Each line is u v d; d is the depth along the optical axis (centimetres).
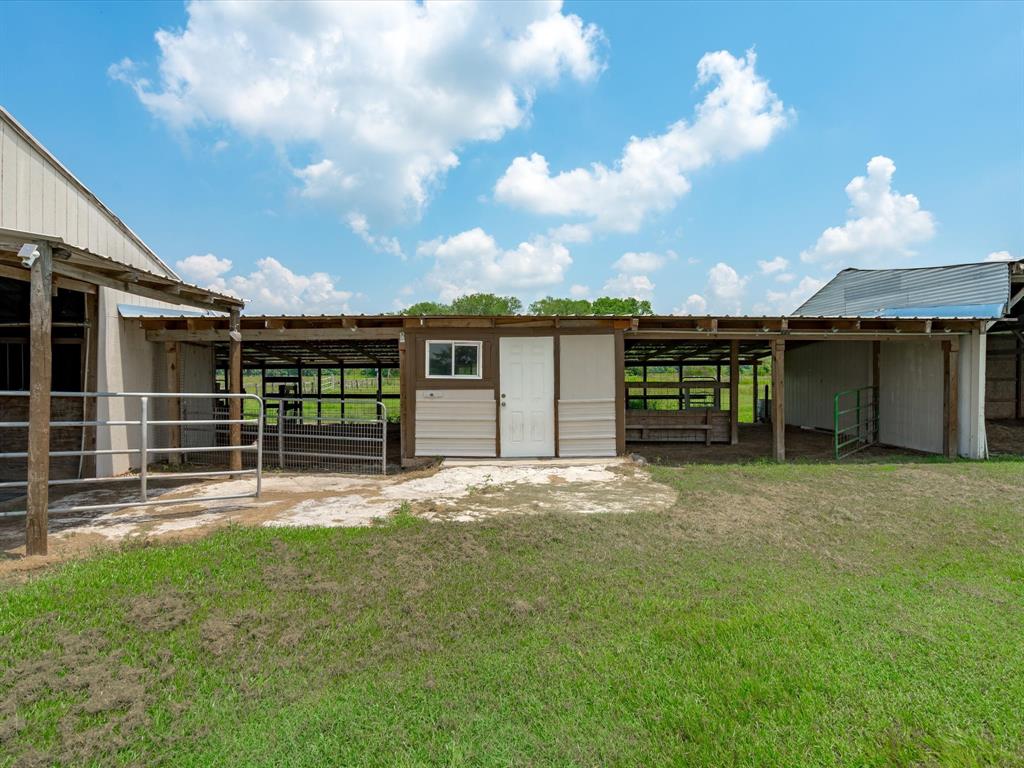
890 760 212
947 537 499
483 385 935
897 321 966
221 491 694
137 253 1015
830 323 977
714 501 625
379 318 930
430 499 640
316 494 674
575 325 941
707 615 335
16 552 441
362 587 370
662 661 283
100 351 845
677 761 211
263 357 1581
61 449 831
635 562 425
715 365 1823
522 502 623
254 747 221
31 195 793
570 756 214
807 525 532
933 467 868
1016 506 608
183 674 270
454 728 232
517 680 266
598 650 294
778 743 221
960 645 297
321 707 246
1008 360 1413
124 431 902
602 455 941
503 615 334
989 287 1139
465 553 438
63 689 254
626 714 240
